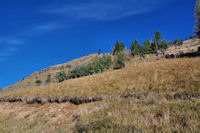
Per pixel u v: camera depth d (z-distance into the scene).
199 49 23.20
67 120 9.01
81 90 15.32
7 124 11.01
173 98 7.56
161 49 50.81
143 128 4.55
